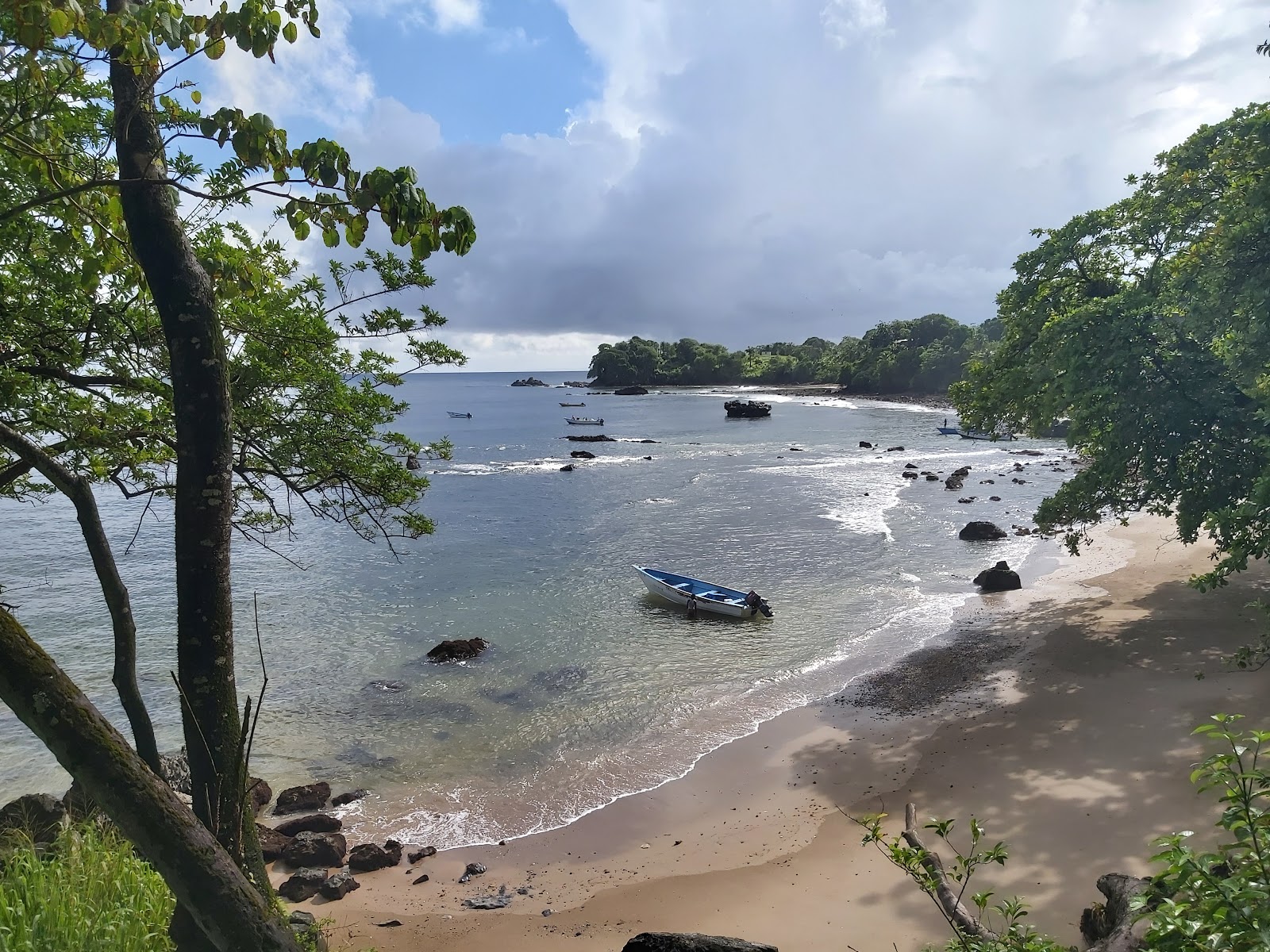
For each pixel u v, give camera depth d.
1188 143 17.73
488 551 32.12
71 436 8.02
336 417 9.91
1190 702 14.73
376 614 24.28
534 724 16.73
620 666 19.88
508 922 10.49
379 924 10.51
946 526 34.84
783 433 79.44
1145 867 10.05
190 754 4.30
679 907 10.60
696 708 17.28
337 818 13.37
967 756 13.88
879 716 16.12
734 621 23.20
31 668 2.55
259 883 4.29
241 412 8.84
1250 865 3.33
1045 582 25.28
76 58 4.24
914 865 5.82
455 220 4.03
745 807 13.22
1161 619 19.89
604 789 14.09
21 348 7.01
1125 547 29.19
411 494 10.48
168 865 2.70
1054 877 10.09
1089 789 12.15
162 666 19.97
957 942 4.90
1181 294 15.11
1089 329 16.59
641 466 57.12
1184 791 11.69
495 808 13.62
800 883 10.92
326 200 4.00
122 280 7.38
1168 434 16.50
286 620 23.75
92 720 2.63
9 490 8.96
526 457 63.69
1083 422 17.23
